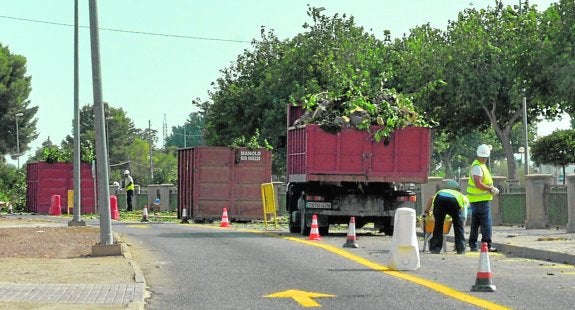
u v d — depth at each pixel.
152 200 82.19
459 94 85.75
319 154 36.62
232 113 99.94
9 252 29.91
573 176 37.72
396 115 37.19
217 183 54.50
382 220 37.88
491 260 26.61
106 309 15.64
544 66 73.19
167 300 17.67
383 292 18.55
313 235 34.81
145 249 30.00
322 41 95.50
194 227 46.69
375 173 36.81
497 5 91.00
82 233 39.34
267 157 54.94
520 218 44.66
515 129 163.12
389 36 96.69
